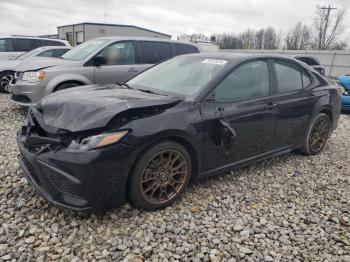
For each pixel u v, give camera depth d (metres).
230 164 3.79
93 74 6.64
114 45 6.98
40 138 2.86
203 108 3.36
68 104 3.04
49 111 3.13
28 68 6.41
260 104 3.88
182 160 3.28
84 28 33.62
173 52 7.80
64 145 2.79
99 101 3.02
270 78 4.12
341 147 5.58
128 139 2.81
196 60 4.13
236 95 3.71
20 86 6.37
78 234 2.81
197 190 3.66
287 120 4.28
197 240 2.83
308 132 4.74
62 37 38.88
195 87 3.55
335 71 28.41
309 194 3.78
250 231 2.99
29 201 3.26
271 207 3.43
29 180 3.11
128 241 2.75
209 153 3.47
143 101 3.03
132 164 2.90
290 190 3.85
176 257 2.61
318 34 49.34
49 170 2.79
